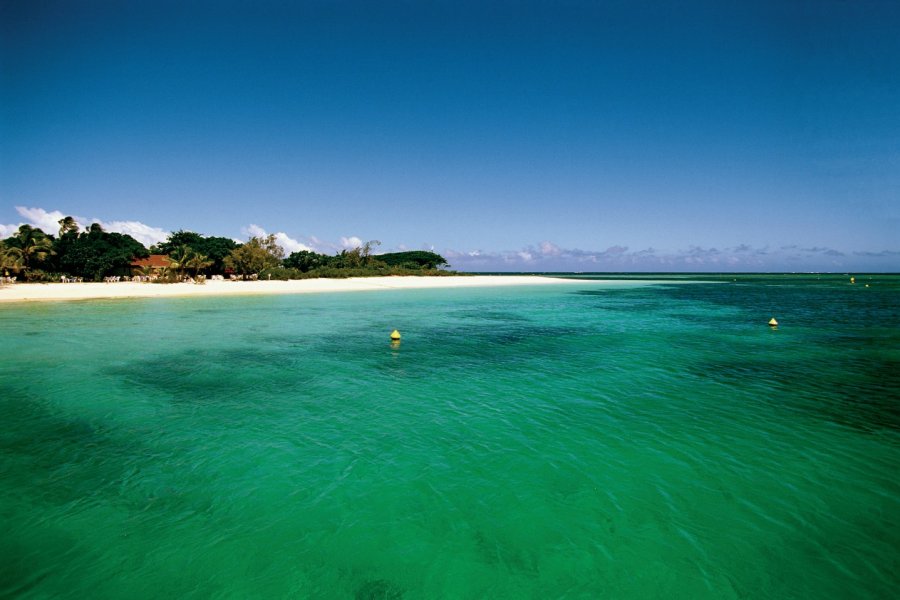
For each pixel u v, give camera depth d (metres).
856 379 16.67
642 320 34.91
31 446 10.69
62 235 77.69
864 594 6.06
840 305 46.84
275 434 11.41
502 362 19.75
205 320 33.38
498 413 12.95
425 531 7.45
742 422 12.09
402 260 136.50
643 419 12.39
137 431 11.64
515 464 9.70
